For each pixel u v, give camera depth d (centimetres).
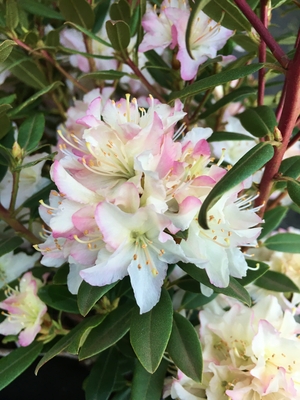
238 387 23
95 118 20
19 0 30
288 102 20
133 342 20
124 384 31
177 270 28
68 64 37
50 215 23
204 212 16
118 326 23
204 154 20
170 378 26
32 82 33
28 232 29
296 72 19
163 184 19
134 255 19
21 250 35
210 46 26
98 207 17
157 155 19
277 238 32
